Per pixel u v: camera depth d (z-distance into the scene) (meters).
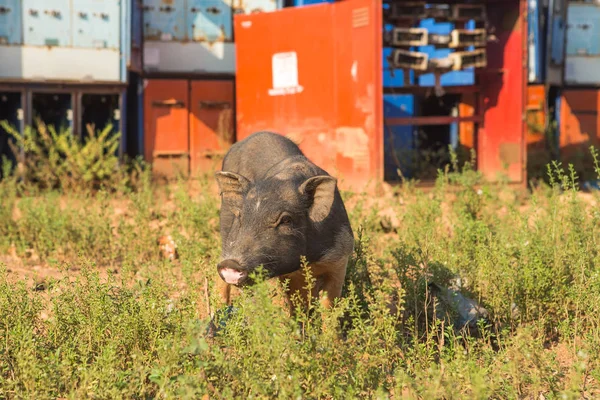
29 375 5.02
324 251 6.31
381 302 5.84
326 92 14.00
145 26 16.97
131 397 5.11
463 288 7.37
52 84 15.52
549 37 18.66
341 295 6.81
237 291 7.84
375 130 13.10
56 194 13.05
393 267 7.54
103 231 9.97
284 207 5.93
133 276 7.98
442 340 5.91
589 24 19.69
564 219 8.56
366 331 5.45
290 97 14.54
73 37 15.52
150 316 5.84
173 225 10.62
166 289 6.80
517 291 6.99
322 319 5.61
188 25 17.19
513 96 14.76
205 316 6.61
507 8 14.79
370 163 13.20
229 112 17.47
